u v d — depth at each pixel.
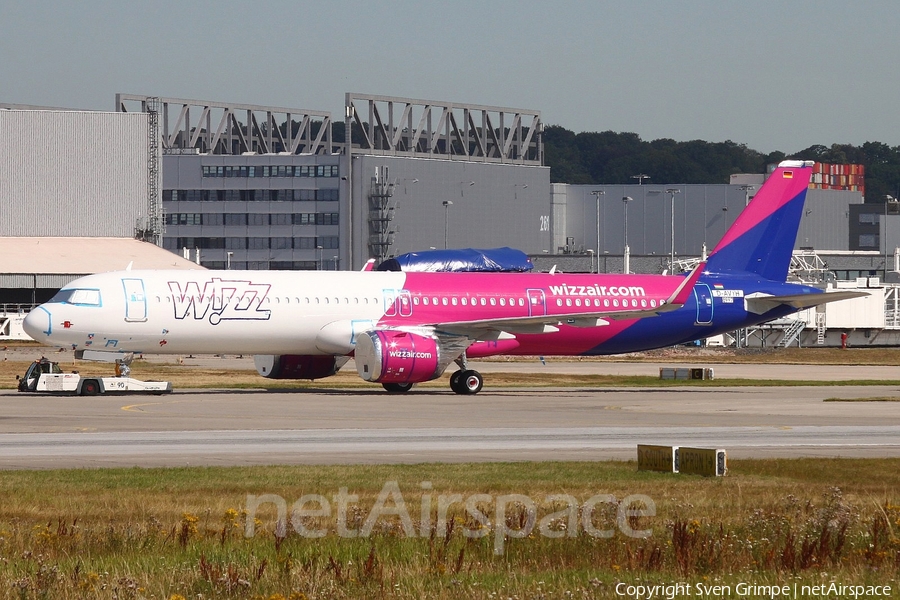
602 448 139.38
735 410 196.88
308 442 141.75
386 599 63.53
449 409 193.88
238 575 66.62
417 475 110.44
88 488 101.00
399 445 139.88
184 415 175.88
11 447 134.38
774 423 172.25
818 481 111.81
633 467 120.12
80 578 66.25
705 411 194.50
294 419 171.38
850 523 83.38
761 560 73.44
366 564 68.12
